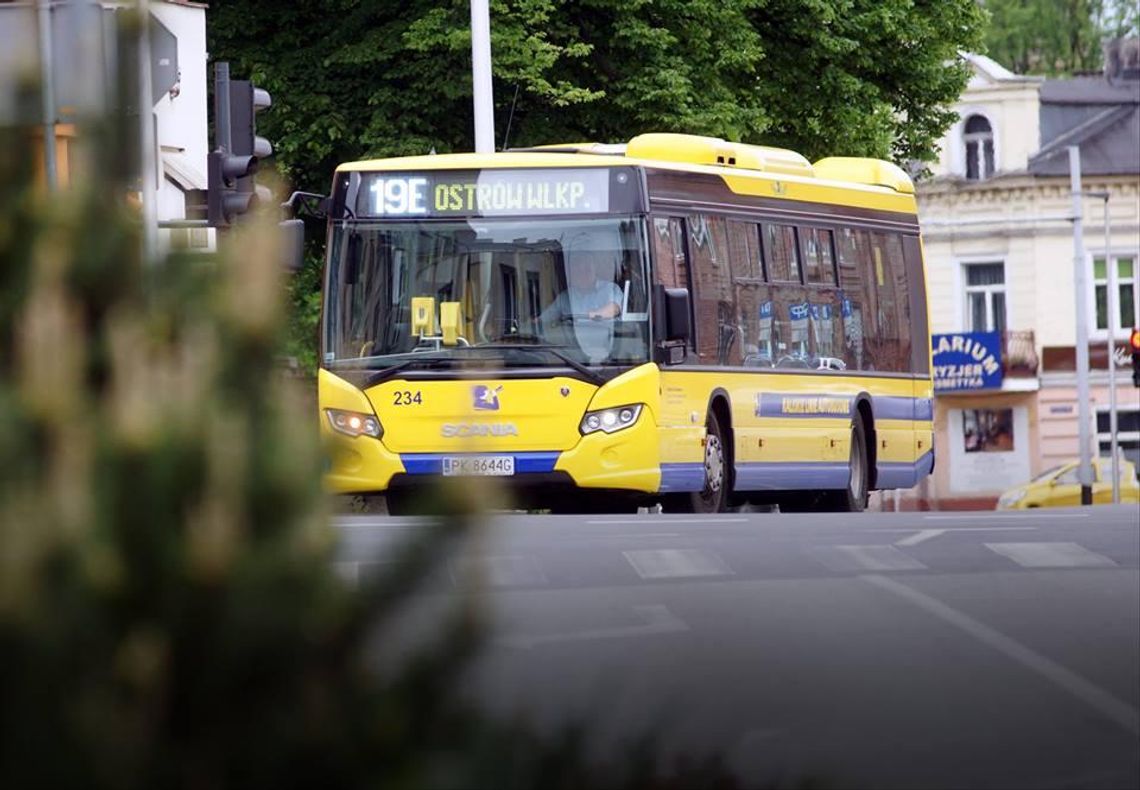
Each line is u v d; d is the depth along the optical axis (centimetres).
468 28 7062
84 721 619
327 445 662
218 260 678
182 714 636
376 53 7150
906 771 1367
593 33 7331
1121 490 13475
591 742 684
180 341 666
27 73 688
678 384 4412
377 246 4306
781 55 8044
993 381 14562
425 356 4238
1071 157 12838
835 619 2047
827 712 1533
